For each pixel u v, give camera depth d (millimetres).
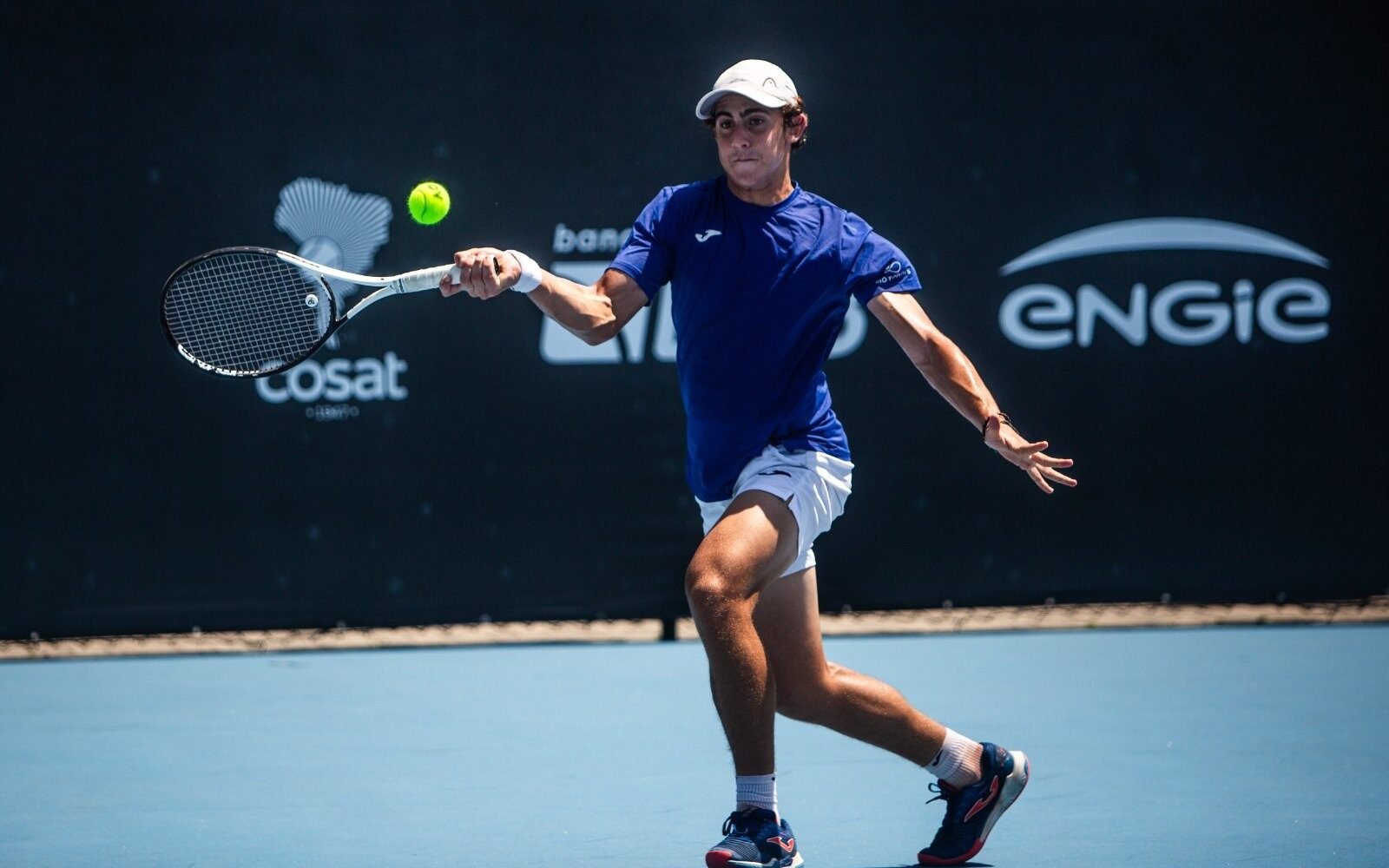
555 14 25766
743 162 11680
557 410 26094
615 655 25406
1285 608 28562
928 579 26688
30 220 25016
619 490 26203
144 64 25094
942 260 26500
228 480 25500
